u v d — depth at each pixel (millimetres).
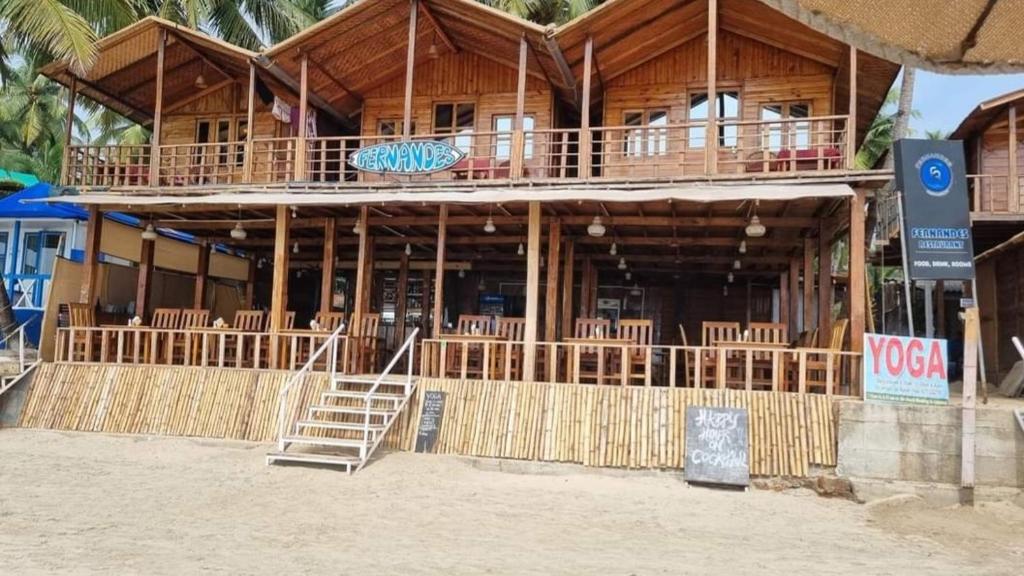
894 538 7977
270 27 23812
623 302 20531
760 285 20219
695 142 14680
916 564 6750
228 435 12156
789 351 10773
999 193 17562
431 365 12594
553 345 11805
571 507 8867
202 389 12562
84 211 18188
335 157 17609
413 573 5746
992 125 17719
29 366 13273
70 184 15117
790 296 16953
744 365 12633
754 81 14602
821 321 13359
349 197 12484
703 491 10023
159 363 14516
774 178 11641
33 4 13688
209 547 6469
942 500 9594
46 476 9664
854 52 11633
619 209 13062
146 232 15602
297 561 6051
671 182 12000
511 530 7641
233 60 15477
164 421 12414
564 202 12320
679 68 14953
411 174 14445
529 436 11078
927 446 9789
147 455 11297
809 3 2082
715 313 20344
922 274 12594
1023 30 2082
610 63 14547
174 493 8898
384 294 21031
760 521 8562
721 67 14781
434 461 10930
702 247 16422
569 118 17234
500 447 11094
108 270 16766
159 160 14805
